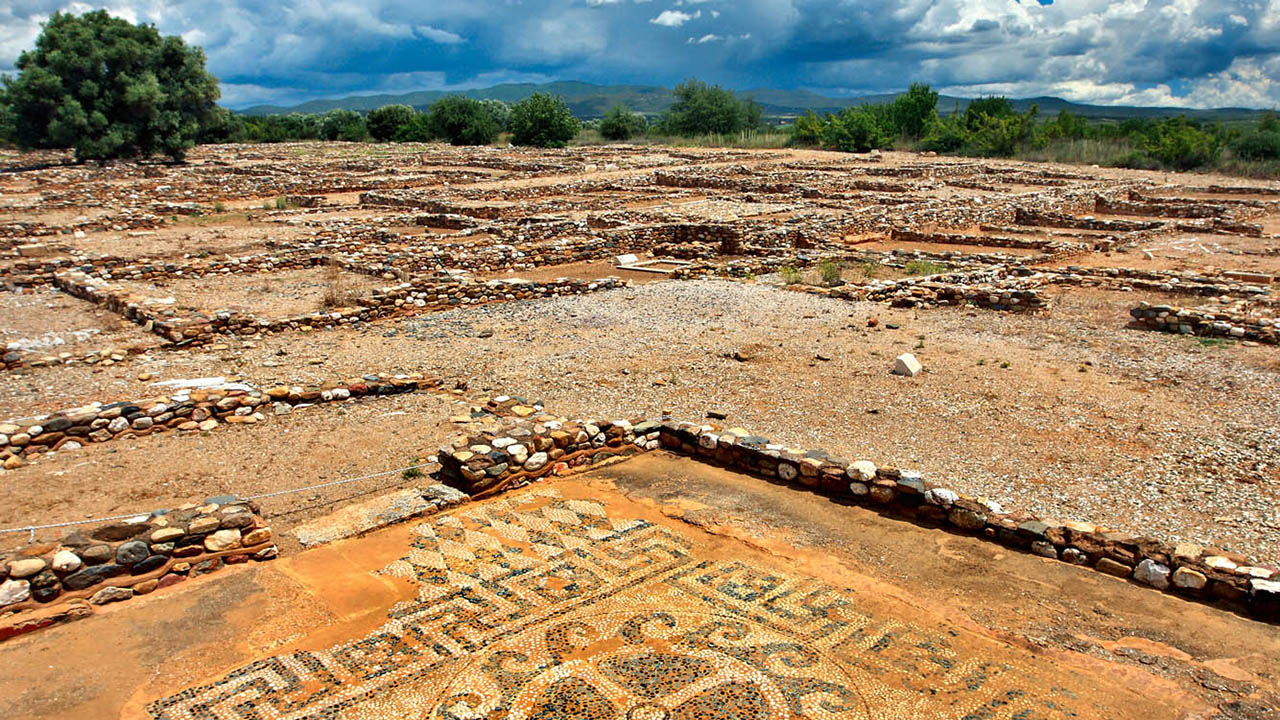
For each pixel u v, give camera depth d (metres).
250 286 16.47
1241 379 10.35
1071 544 5.83
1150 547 5.57
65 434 8.06
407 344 12.48
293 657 4.63
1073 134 54.88
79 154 40.47
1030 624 5.00
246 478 7.44
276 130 66.06
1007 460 7.94
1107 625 4.99
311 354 11.90
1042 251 20.80
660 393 10.06
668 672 4.46
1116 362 11.22
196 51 44.22
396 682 4.39
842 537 6.18
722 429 8.02
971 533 6.26
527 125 56.44
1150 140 47.56
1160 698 4.27
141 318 13.27
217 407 8.87
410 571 5.64
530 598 5.26
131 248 20.02
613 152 50.53
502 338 12.79
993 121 54.34
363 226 23.19
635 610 5.11
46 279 16.36
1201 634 4.89
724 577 5.53
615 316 14.18
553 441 7.55
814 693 4.29
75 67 40.41
